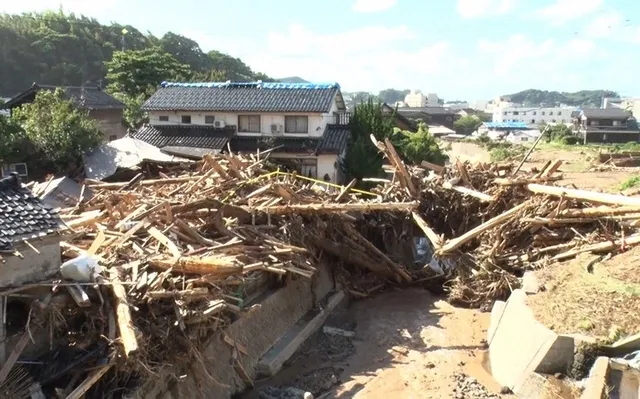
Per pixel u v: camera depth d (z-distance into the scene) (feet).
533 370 33.68
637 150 165.58
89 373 25.17
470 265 50.80
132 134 98.22
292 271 41.04
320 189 60.29
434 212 60.23
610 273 40.14
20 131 70.13
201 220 42.37
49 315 25.21
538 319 36.24
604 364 31.24
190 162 77.46
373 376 38.01
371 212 59.41
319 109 91.20
